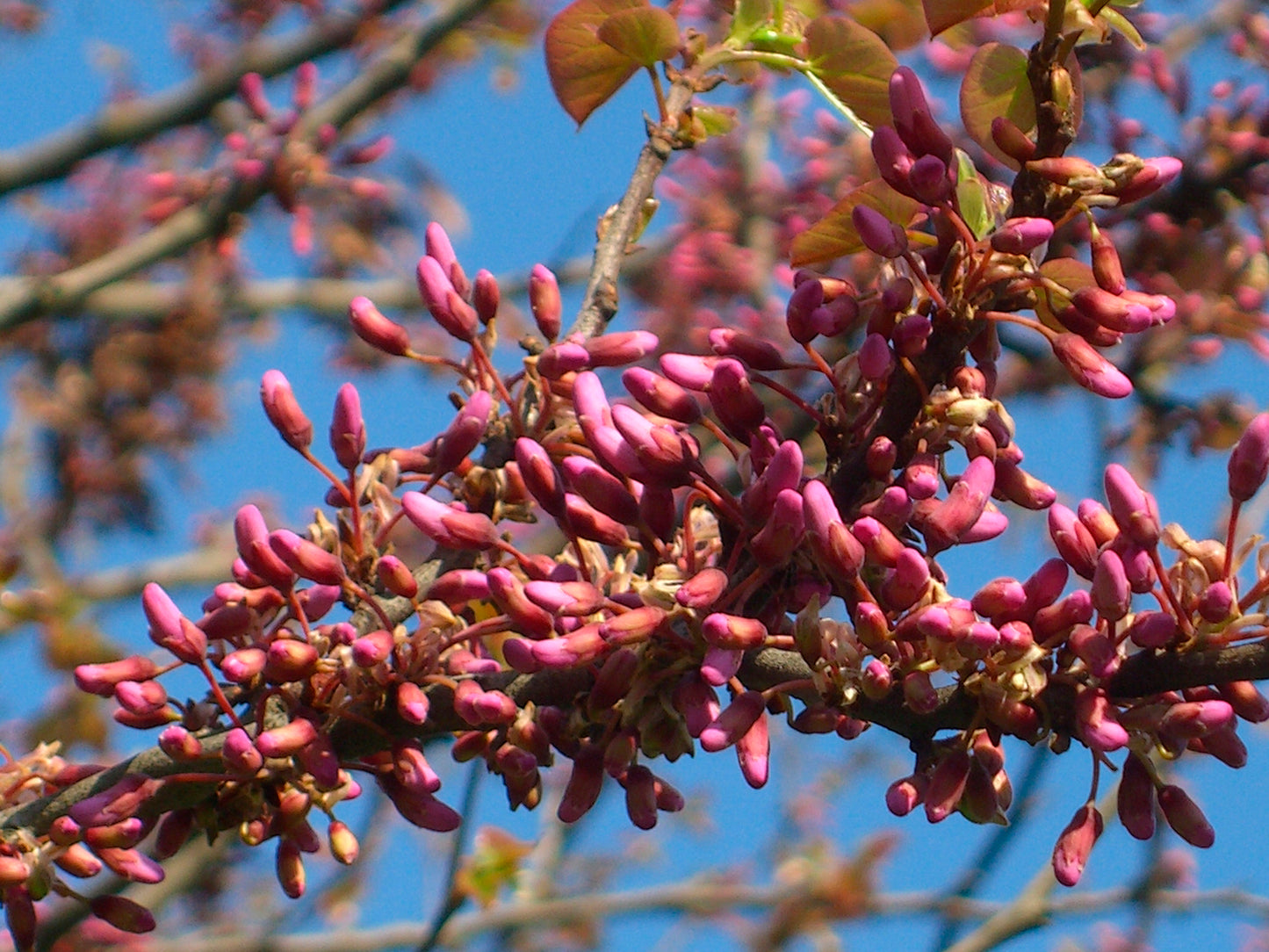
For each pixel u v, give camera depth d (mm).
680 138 915
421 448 878
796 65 919
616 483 833
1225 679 810
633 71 921
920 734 820
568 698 833
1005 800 818
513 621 827
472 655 854
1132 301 816
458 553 873
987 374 834
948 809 811
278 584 842
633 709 822
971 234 823
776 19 922
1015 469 831
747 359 837
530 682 835
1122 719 813
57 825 838
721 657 813
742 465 839
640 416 829
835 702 814
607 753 821
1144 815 814
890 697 818
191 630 843
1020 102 844
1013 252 812
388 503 869
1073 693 815
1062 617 810
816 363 835
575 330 884
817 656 812
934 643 808
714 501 828
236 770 835
